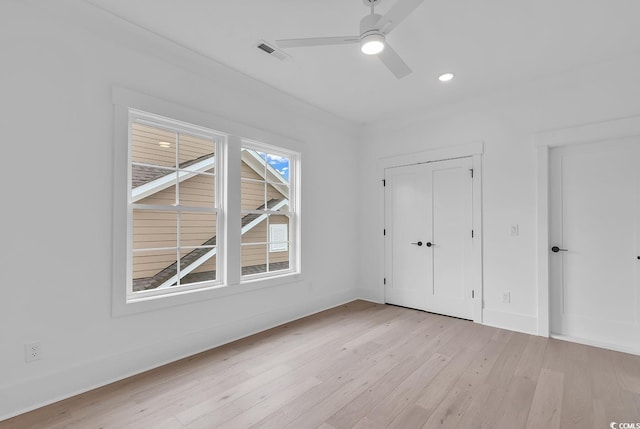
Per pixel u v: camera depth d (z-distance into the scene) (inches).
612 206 110.5
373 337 119.0
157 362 95.0
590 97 112.3
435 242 151.2
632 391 80.8
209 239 115.6
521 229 126.0
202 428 66.3
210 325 109.2
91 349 82.7
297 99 138.6
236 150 118.6
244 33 91.4
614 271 109.9
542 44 96.3
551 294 121.5
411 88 128.4
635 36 91.7
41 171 75.6
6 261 70.8
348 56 104.0
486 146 135.6
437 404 75.2
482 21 85.0
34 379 73.6
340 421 68.7
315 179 154.6
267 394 79.4
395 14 64.8
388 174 168.7
